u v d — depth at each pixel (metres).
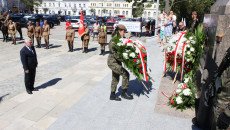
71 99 4.82
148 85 5.12
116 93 4.72
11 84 6.00
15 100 4.80
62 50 11.37
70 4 100.62
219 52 2.91
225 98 2.21
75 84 5.80
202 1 27.39
